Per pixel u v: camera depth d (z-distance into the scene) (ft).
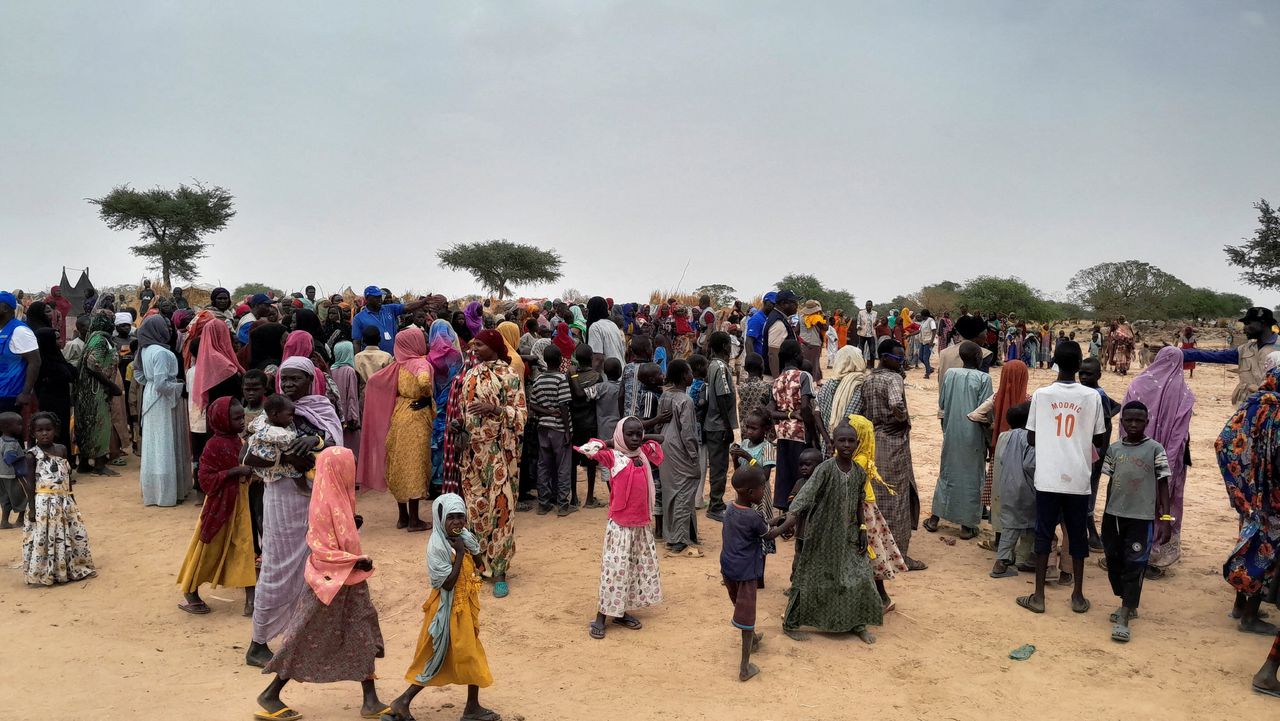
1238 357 31.53
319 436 22.02
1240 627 23.76
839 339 93.40
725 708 19.13
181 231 159.53
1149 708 19.38
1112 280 223.51
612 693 19.80
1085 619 24.44
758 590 27.02
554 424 34.27
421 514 34.45
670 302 104.83
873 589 23.21
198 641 22.16
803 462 23.18
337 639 17.74
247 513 23.56
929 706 19.39
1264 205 124.26
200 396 32.30
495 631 23.44
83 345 40.29
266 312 36.37
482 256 213.46
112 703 18.33
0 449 30.60
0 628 22.31
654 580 23.99
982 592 26.50
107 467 39.55
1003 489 27.55
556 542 31.27
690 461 30.40
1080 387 24.62
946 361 36.83
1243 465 22.81
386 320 44.32
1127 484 23.36
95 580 26.17
